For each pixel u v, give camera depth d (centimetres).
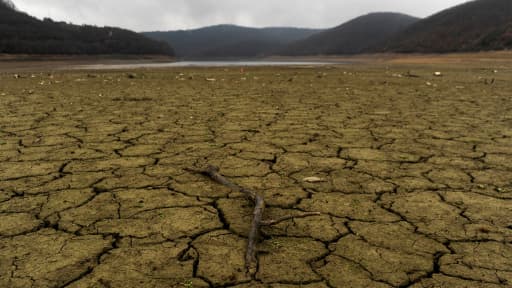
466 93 1006
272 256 221
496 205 293
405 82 1365
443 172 370
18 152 435
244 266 211
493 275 204
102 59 6750
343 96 943
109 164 393
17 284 195
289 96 944
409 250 229
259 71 2233
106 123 599
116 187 329
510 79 1463
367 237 245
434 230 254
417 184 338
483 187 329
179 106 777
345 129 559
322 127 572
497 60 3375
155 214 276
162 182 341
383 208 288
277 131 545
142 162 400
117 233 248
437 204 295
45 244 234
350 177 357
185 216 273
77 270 208
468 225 260
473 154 429
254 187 332
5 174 360
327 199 305
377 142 483
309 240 240
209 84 1296
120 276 202
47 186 330
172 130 550
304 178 351
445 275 204
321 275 203
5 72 2227
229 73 2009
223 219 268
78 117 650
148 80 1489
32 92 1025
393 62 4422
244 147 460
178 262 215
